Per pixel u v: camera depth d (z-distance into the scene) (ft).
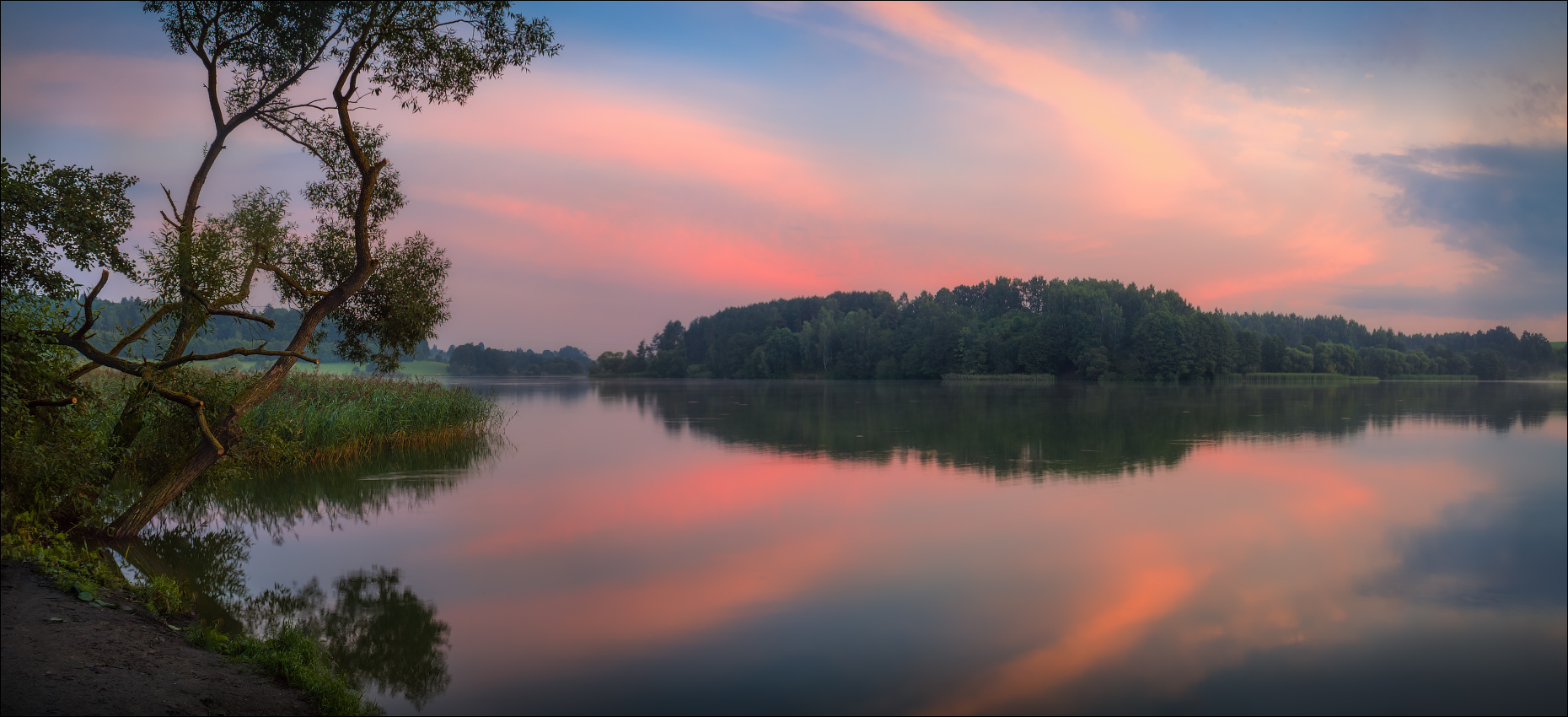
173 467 43.65
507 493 57.88
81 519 38.29
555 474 66.44
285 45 44.50
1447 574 37.55
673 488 60.44
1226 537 44.14
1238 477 65.00
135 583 33.35
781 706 23.36
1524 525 48.06
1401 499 56.44
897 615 31.40
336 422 70.59
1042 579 36.19
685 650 27.45
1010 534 44.73
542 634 29.12
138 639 25.02
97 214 37.70
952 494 57.16
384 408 79.77
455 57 45.39
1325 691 24.80
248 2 41.81
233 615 31.22
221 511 50.67
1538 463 74.59
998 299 557.33
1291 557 40.40
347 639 28.66
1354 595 34.32
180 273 38.78
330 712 22.20
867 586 35.01
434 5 43.78
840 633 29.43
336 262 49.57
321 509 51.47
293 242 48.55
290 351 43.04
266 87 45.96
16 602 25.89
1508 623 31.35
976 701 23.86
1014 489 59.26
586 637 28.94
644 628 29.68
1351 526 47.37
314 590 34.58
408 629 29.48
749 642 28.45
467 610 31.89
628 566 38.24
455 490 58.95
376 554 40.42
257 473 63.87
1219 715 23.22
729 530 45.88
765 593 34.12
